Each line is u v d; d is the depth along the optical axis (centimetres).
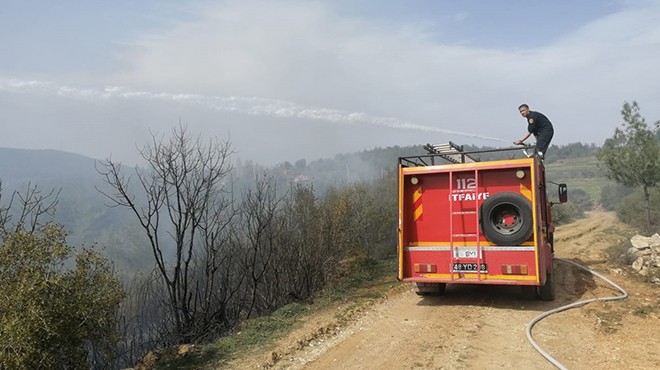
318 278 1260
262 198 1274
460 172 956
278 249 1249
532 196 893
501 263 910
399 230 995
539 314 870
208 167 1086
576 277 1198
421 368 611
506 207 911
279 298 1169
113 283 628
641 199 2723
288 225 1345
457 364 620
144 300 1160
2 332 499
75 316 564
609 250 1514
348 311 925
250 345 737
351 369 618
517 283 888
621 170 2134
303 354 686
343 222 1504
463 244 945
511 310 906
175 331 994
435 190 982
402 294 1084
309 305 1010
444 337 743
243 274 1156
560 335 744
